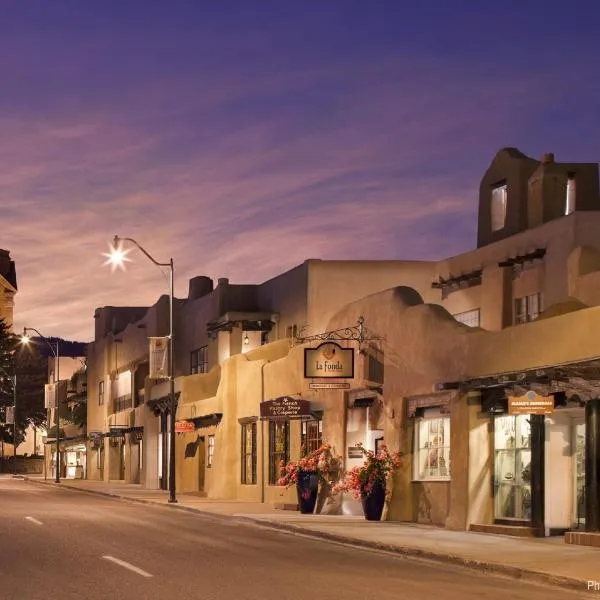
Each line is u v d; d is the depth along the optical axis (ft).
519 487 79.41
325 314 139.64
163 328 207.00
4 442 386.32
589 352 67.77
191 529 87.15
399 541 72.28
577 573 53.98
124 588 47.91
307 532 83.25
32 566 56.80
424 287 139.03
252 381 136.77
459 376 84.12
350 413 106.32
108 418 246.47
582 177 109.60
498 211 116.88
